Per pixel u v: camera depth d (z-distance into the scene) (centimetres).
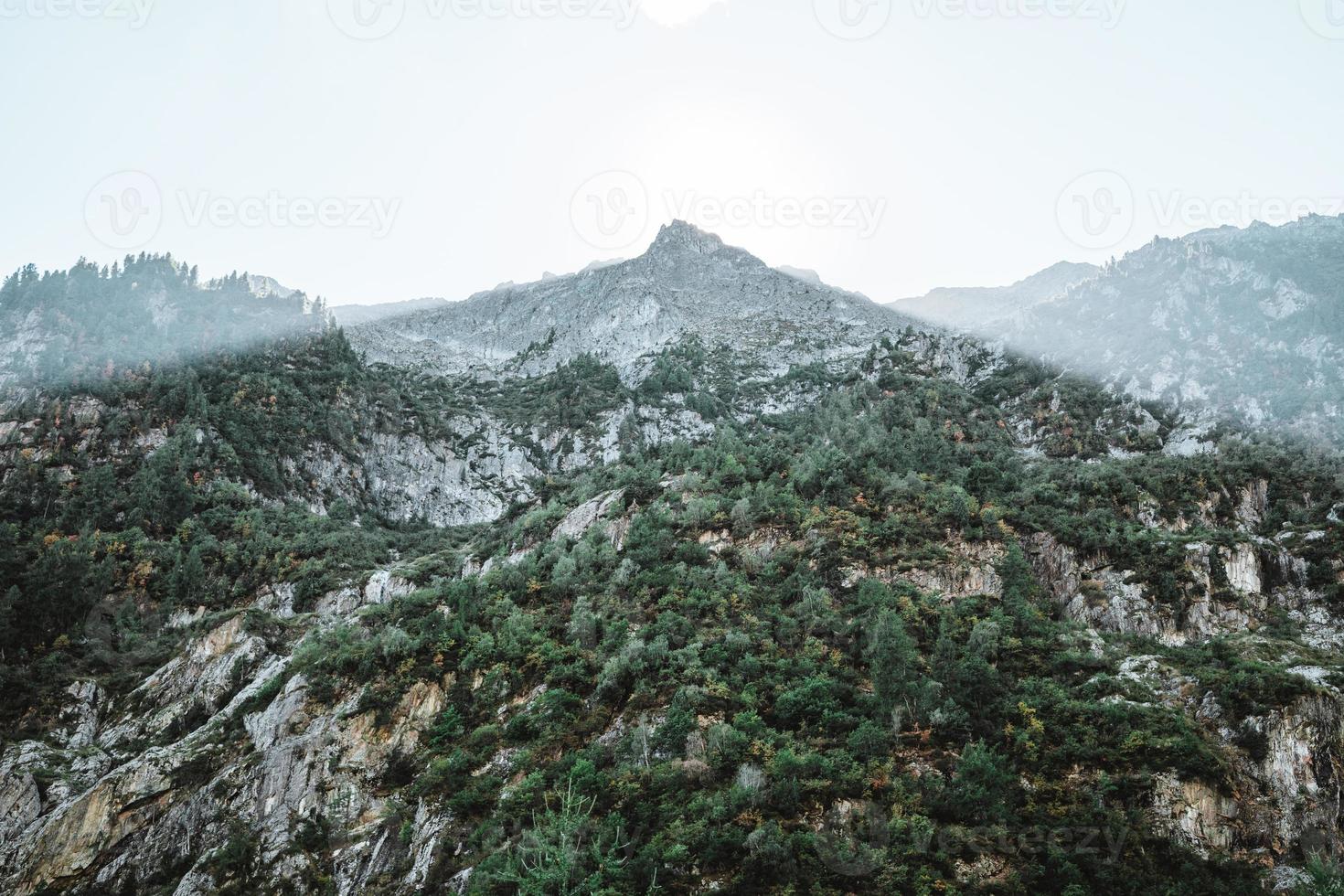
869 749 8106
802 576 11269
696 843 7094
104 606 14175
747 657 9456
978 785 7725
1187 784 7944
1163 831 7638
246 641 12825
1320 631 11388
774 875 6825
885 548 11938
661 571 11769
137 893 9288
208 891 8806
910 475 13925
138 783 10144
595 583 11712
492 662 10306
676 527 12988
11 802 10494
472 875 7538
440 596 12356
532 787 8212
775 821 7231
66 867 9512
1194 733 8538
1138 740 8288
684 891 6831
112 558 14962
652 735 8500
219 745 10694
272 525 17750
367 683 10412
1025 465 16688
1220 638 10725
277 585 15250
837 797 7600
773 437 19362
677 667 9444
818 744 8269
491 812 8262
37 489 17425
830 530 12294
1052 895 6962
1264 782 8281
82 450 19175
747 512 12712
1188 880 7194
